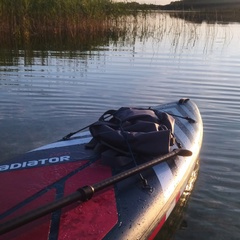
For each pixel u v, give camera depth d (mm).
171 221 2902
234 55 11078
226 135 4723
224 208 3084
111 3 15422
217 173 3680
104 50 11570
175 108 4496
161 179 2834
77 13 13664
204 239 2707
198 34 16234
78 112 5449
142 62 9555
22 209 2348
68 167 2879
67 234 2104
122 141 2844
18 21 12586
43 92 6438
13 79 7410
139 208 2443
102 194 2500
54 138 4418
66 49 11609
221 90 6863
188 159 3344
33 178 2727
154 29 16812
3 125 4793
